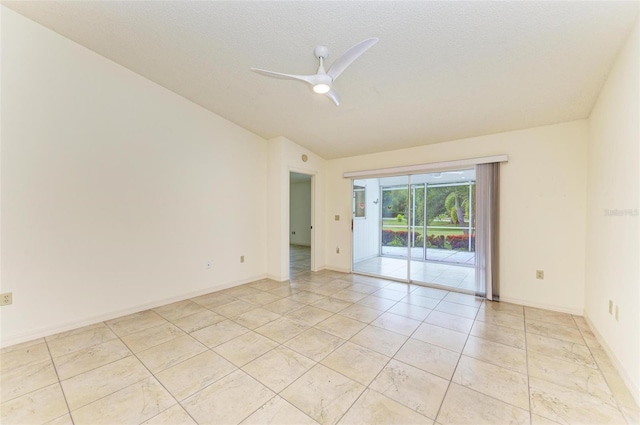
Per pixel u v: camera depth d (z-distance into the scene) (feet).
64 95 8.90
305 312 10.68
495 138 11.90
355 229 17.81
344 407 5.56
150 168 11.02
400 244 17.33
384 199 17.63
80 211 9.26
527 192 11.15
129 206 10.43
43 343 8.13
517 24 6.45
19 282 8.13
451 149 13.10
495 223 11.71
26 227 8.24
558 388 6.08
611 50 6.83
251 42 8.28
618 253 6.86
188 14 7.50
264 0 6.64
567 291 10.39
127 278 10.39
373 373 6.71
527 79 8.33
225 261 13.80
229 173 13.94
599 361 7.15
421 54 7.83
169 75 10.58
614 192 7.19
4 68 7.85
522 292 11.33
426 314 10.44
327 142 15.26
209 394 5.96
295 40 7.91
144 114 10.81
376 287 14.10
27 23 8.17
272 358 7.39
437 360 7.26
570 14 5.99
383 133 13.21
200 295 12.71
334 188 17.90
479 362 7.15
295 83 10.21
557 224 10.55
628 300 6.22
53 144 8.70
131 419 5.26
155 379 6.48
